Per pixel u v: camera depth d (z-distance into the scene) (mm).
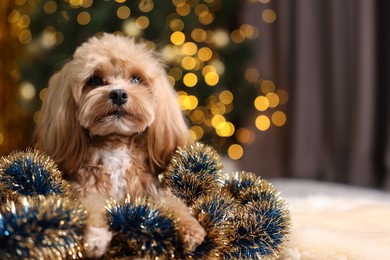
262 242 1490
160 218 1327
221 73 3883
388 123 4281
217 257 1422
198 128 3857
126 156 1719
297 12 4625
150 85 1821
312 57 4629
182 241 1330
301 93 4637
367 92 4320
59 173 1534
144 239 1308
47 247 1189
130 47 1845
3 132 4086
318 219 1969
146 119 1734
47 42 3529
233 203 1532
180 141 1849
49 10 3553
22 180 1436
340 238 1665
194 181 1567
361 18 4293
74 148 1709
